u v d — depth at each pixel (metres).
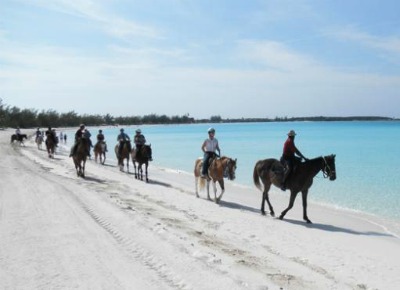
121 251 8.05
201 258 7.95
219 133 119.88
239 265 7.89
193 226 11.50
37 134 45.44
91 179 20.89
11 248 7.96
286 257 9.04
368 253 9.87
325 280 7.46
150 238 9.05
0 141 51.81
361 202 18.22
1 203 12.26
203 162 16.77
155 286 6.36
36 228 9.52
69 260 7.40
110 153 47.69
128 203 14.27
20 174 19.31
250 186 22.98
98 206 12.42
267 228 12.05
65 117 164.62
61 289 6.09
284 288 6.81
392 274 8.26
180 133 123.00
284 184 13.65
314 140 72.81
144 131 149.00
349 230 12.59
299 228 12.43
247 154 44.78
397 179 25.20
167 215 12.80
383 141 67.06
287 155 13.70
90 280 6.49
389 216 15.27
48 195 13.86
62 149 48.97
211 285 6.50
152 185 20.59
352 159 37.56
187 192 19.08
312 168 13.32
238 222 12.60
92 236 9.02
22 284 6.23
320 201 18.38
